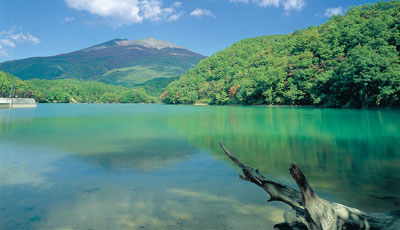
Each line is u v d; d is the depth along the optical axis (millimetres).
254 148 13461
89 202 6051
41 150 12820
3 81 112500
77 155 11672
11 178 8031
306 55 91688
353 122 27734
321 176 8117
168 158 11016
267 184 4746
